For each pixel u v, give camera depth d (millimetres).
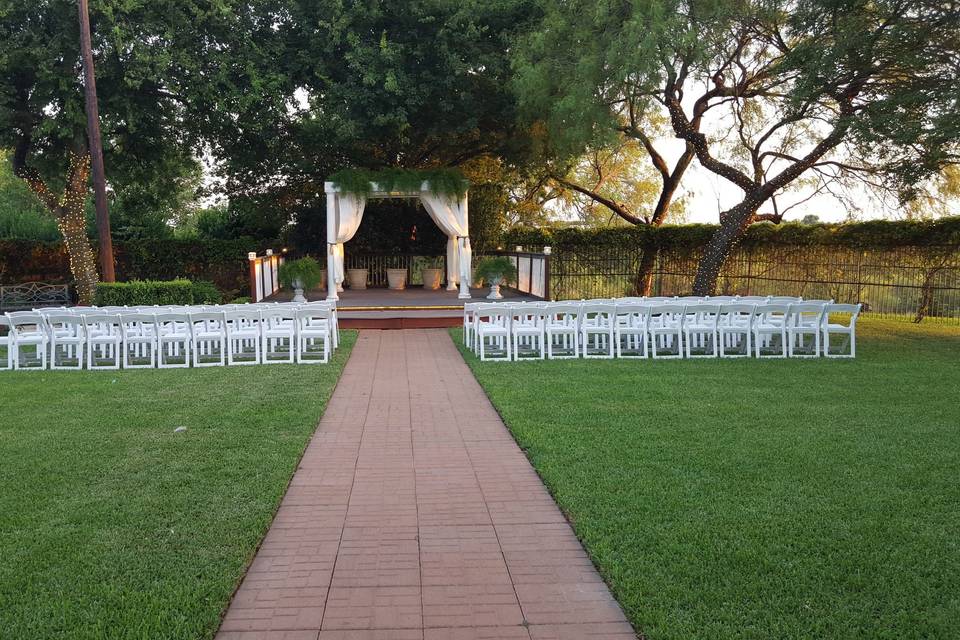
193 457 5414
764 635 2988
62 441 5828
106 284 13422
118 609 3232
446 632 3062
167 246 21094
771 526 4078
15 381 8516
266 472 5074
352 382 8547
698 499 4492
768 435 5957
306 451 5746
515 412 6773
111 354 10414
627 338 10797
